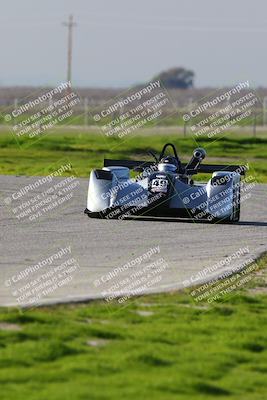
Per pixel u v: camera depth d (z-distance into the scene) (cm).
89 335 3538
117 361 3195
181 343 3522
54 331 3528
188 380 2994
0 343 3338
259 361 3350
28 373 3000
